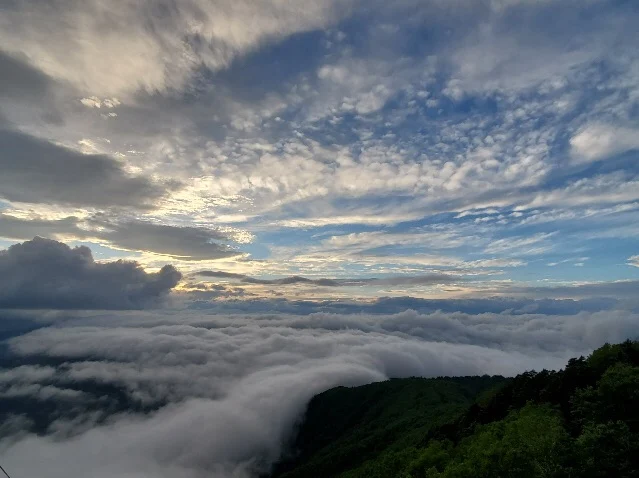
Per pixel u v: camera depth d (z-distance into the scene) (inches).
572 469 1201.4
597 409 1563.7
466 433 2746.1
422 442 3363.7
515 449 1439.5
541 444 1373.0
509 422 1999.3
